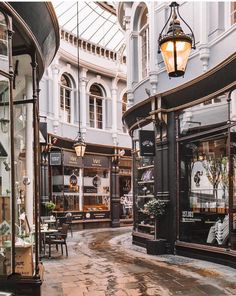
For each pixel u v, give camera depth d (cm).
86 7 1683
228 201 799
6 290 460
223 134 823
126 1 1224
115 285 620
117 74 1906
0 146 471
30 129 612
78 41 1752
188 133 923
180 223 932
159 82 1045
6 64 456
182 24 953
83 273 718
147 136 997
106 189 1855
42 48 595
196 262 823
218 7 847
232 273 705
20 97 601
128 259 874
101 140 1845
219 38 828
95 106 1866
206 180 874
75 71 1767
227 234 794
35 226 534
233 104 789
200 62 891
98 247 1095
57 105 1602
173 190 952
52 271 738
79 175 1741
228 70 754
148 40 1132
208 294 562
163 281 646
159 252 936
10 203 467
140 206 1153
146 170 1130
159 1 1041
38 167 571
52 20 567
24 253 514
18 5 464
